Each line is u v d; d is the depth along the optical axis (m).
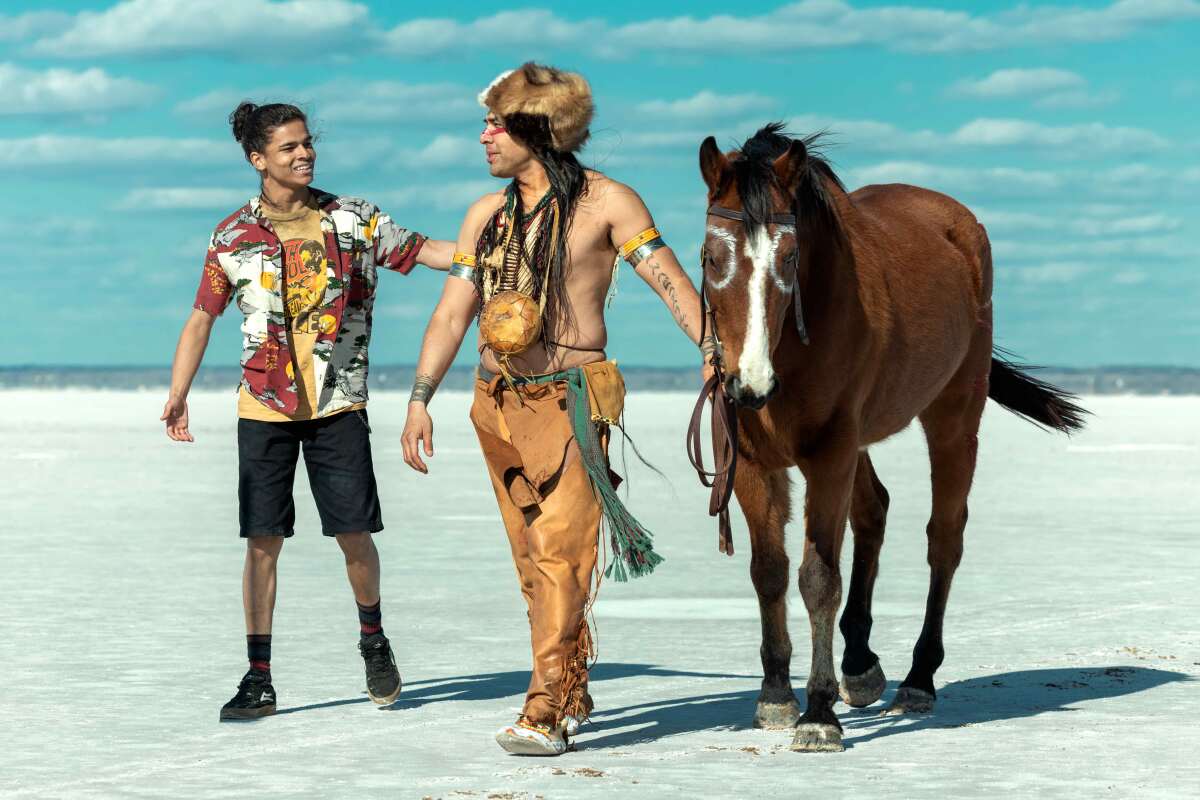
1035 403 9.33
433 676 8.57
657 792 5.72
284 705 7.66
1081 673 8.48
